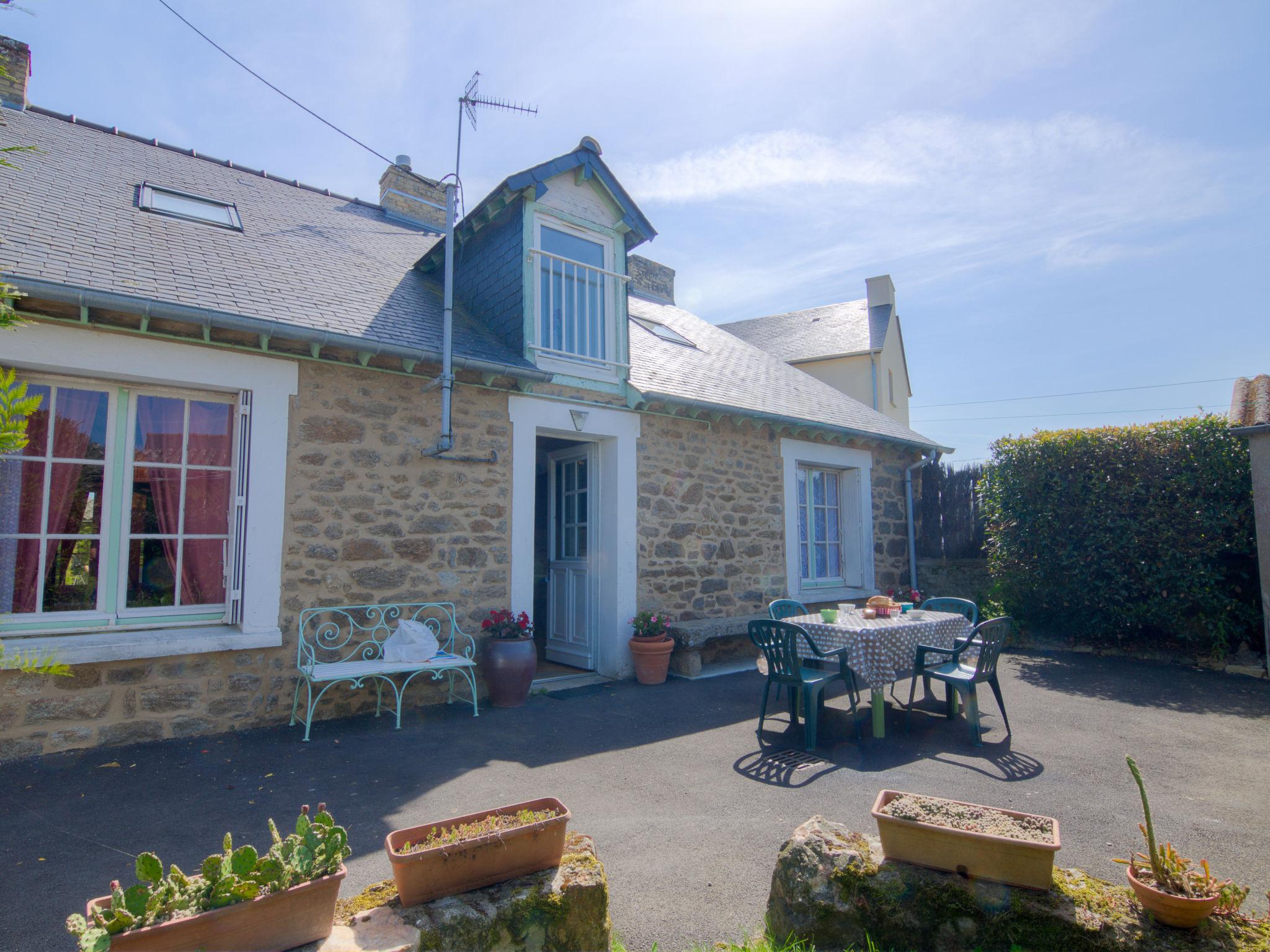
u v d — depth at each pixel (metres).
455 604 5.72
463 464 5.88
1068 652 7.85
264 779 3.89
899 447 10.40
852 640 4.87
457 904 2.09
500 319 6.71
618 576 6.87
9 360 4.12
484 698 5.83
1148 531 7.32
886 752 4.55
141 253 4.98
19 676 4.05
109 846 3.06
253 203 7.17
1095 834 3.27
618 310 7.21
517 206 6.65
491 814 2.41
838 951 2.29
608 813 3.51
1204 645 7.27
